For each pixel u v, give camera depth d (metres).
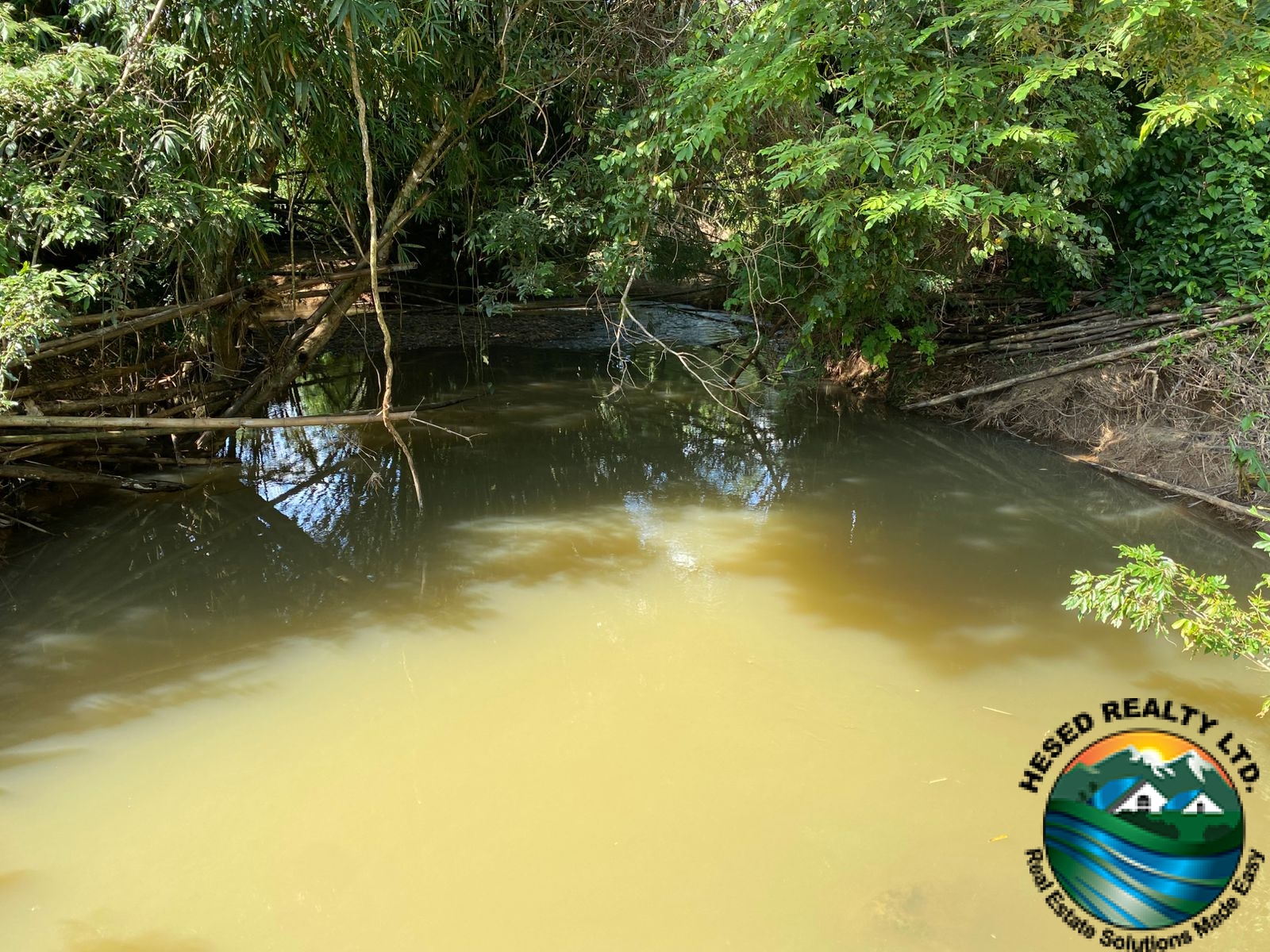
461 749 3.46
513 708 3.74
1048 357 7.96
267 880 2.80
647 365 10.69
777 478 6.84
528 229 6.82
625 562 5.21
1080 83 5.89
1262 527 5.43
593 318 12.91
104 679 3.95
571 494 6.44
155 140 4.91
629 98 6.86
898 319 8.84
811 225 6.45
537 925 2.63
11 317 4.12
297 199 7.98
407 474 6.79
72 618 4.52
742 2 5.79
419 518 5.93
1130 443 6.78
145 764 3.36
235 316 7.08
